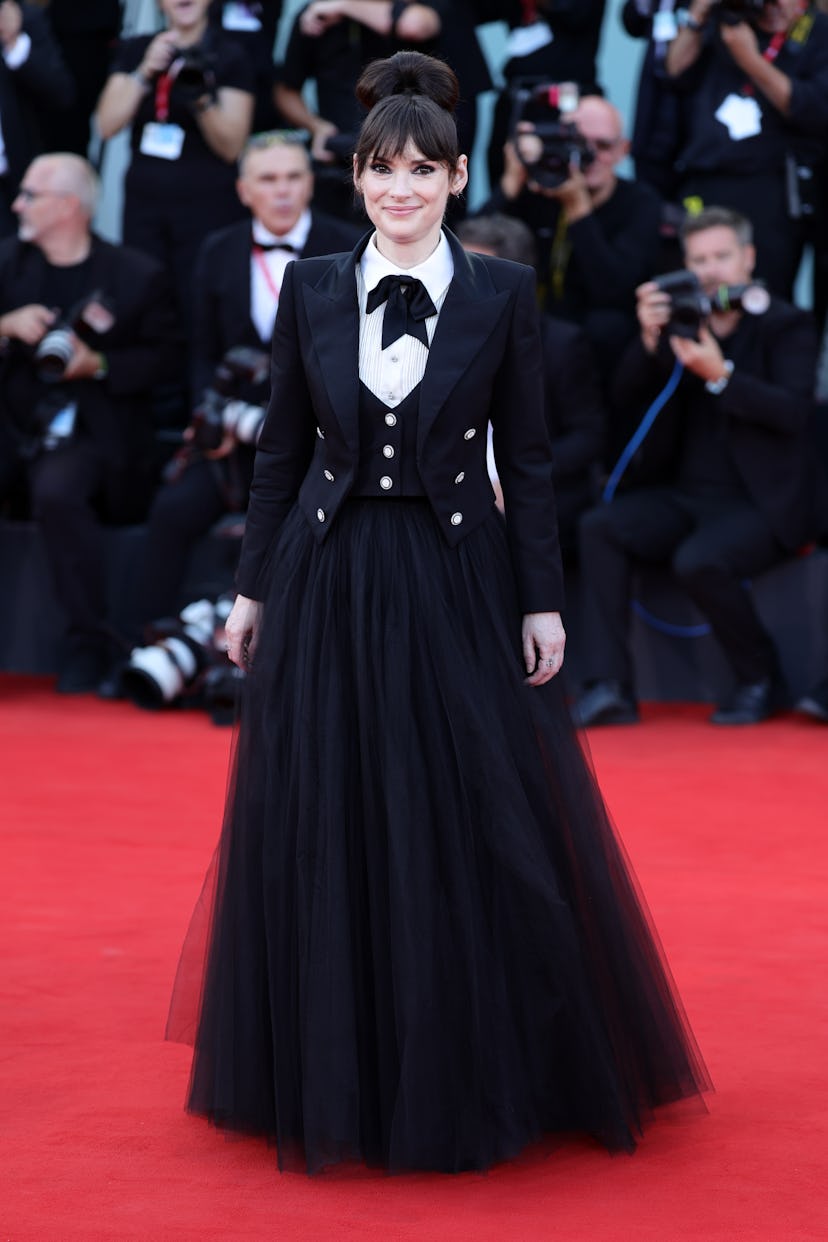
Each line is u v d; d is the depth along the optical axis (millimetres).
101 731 20016
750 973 11062
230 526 20297
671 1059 8695
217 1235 7234
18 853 14297
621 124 22234
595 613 20922
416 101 8195
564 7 24141
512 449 8758
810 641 21562
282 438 8836
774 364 20812
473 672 8422
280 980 8281
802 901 12883
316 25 24203
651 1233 7273
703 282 20531
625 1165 8148
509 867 8258
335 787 8266
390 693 8273
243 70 24219
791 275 22766
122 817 15664
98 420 22781
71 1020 10180
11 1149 8266
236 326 21516
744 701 20859
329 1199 7727
